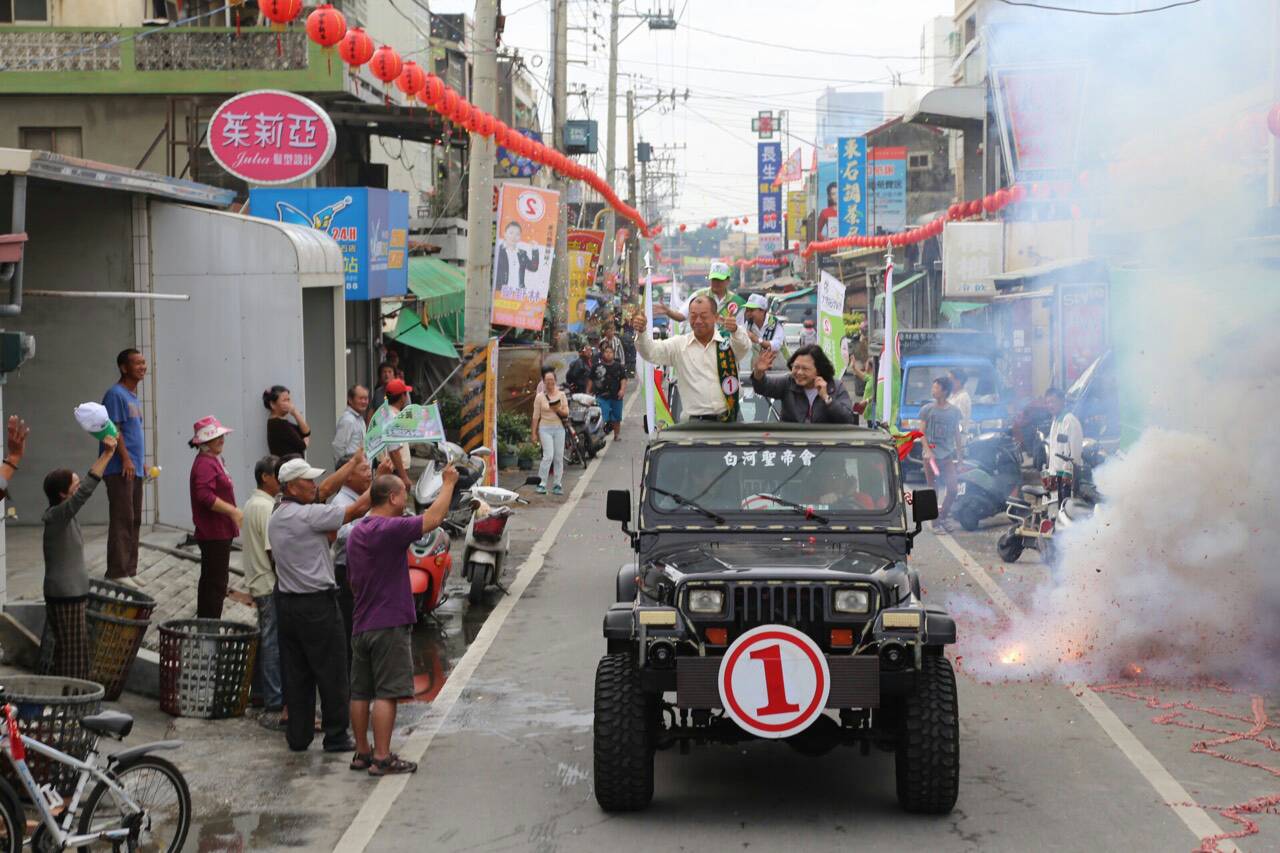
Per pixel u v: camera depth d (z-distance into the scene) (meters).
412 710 10.08
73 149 26.28
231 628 10.33
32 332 16.06
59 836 6.47
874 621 7.39
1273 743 8.93
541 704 10.21
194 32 25.61
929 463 18.89
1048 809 7.73
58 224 16.03
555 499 22.14
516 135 18.55
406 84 15.16
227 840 7.40
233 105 18.75
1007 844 7.18
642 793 7.66
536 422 22.42
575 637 12.43
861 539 8.59
